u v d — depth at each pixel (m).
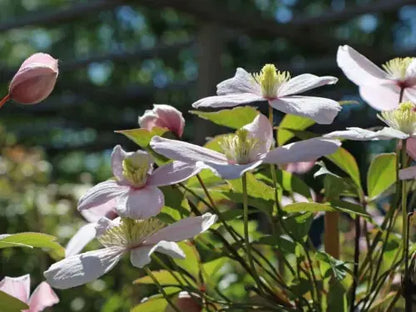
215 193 0.68
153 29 4.64
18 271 1.53
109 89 3.99
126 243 0.60
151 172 0.60
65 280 0.59
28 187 1.96
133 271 1.36
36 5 5.62
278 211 0.63
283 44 4.22
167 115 0.66
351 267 0.69
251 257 0.62
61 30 5.46
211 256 0.67
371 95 0.67
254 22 2.75
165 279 0.67
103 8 2.98
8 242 0.61
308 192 0.68
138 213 0.58
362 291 0.69
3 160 2.08
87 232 0.65
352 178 0.68
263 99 0.60
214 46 2.82
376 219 0.80
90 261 0.59
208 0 2.62
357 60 0.65
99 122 4.46
